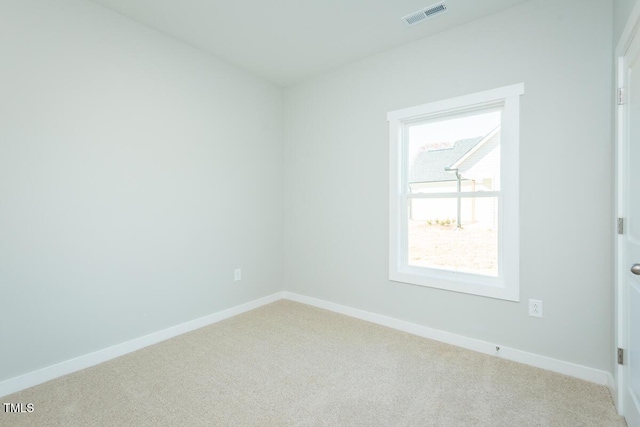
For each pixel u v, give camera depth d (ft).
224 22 8.05
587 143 6.56
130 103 7.91
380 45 9.15
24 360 6.40
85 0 7.12
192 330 9.29
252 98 11.07
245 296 10.94
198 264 9.52
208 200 9.75
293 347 8.14
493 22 7.63
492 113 7.98
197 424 5.28
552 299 6.98
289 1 7.22
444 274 8.70
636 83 4.92
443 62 8.39
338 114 10.60
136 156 8.06
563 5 6.79
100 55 7.37
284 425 5.26
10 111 6.16
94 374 6.89
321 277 11.21
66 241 6.93
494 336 7.72
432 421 5.35
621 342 5.56
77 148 7.05
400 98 9.16
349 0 7.16
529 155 7.18
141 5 7.36
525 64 7.22
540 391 6.20
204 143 9.61
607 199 6.37
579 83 6.63
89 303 7.30
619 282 5.61
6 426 5.23
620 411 5.50
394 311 9.41
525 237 7.25
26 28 6.30
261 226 11.50
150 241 8.38
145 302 8.30
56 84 6.72
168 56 8.69
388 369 7.04
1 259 6.12
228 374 6.84
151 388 6.33
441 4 7.30
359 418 5.43
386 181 9.50
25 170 6.36
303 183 11.66
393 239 9.35
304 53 9.64
